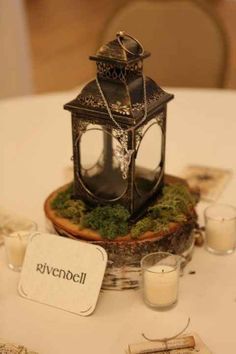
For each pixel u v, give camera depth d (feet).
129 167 2.36
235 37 11.78
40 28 12.59
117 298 2.43
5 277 2.58
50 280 2.42
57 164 3.58
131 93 2.32
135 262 2.42
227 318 2.30
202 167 3.47
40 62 10.76
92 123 2.37
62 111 4.35
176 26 5.16
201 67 5.26
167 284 2.31
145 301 2.38
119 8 5.21
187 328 2.25
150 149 2.50
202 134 3.94
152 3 5.13
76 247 2.41
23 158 3.66
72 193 2.67
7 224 2.90
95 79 2.40
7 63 7.31
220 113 4.26
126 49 2.29
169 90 4.70
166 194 2.63
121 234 2.41
